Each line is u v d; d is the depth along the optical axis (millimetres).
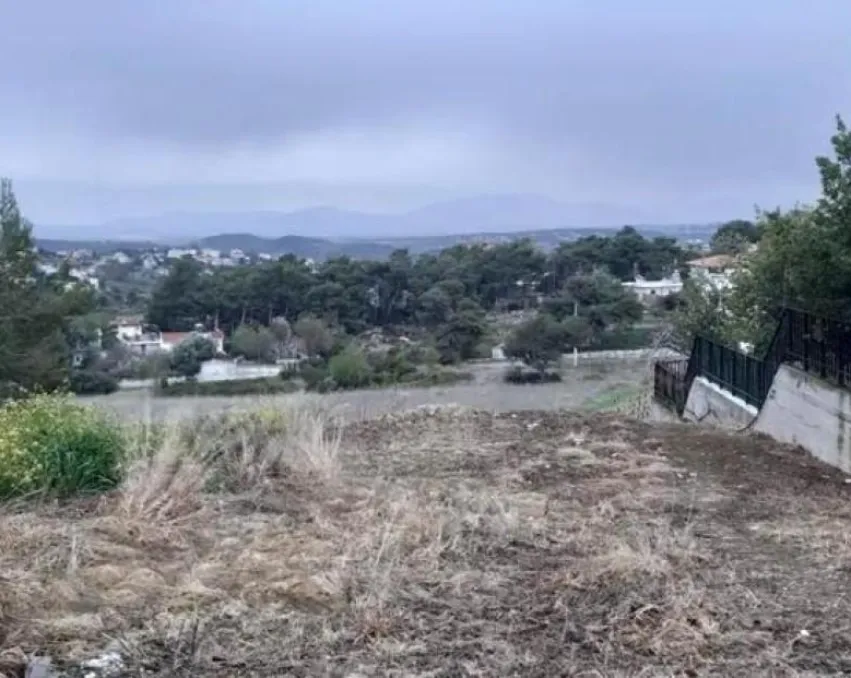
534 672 3666
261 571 4762
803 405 9188
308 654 3793
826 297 11172
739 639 4027
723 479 7902
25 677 3428
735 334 16766
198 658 3699
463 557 5227
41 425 7004
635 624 4160
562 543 5582
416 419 11000
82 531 5391
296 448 7695
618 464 8320
